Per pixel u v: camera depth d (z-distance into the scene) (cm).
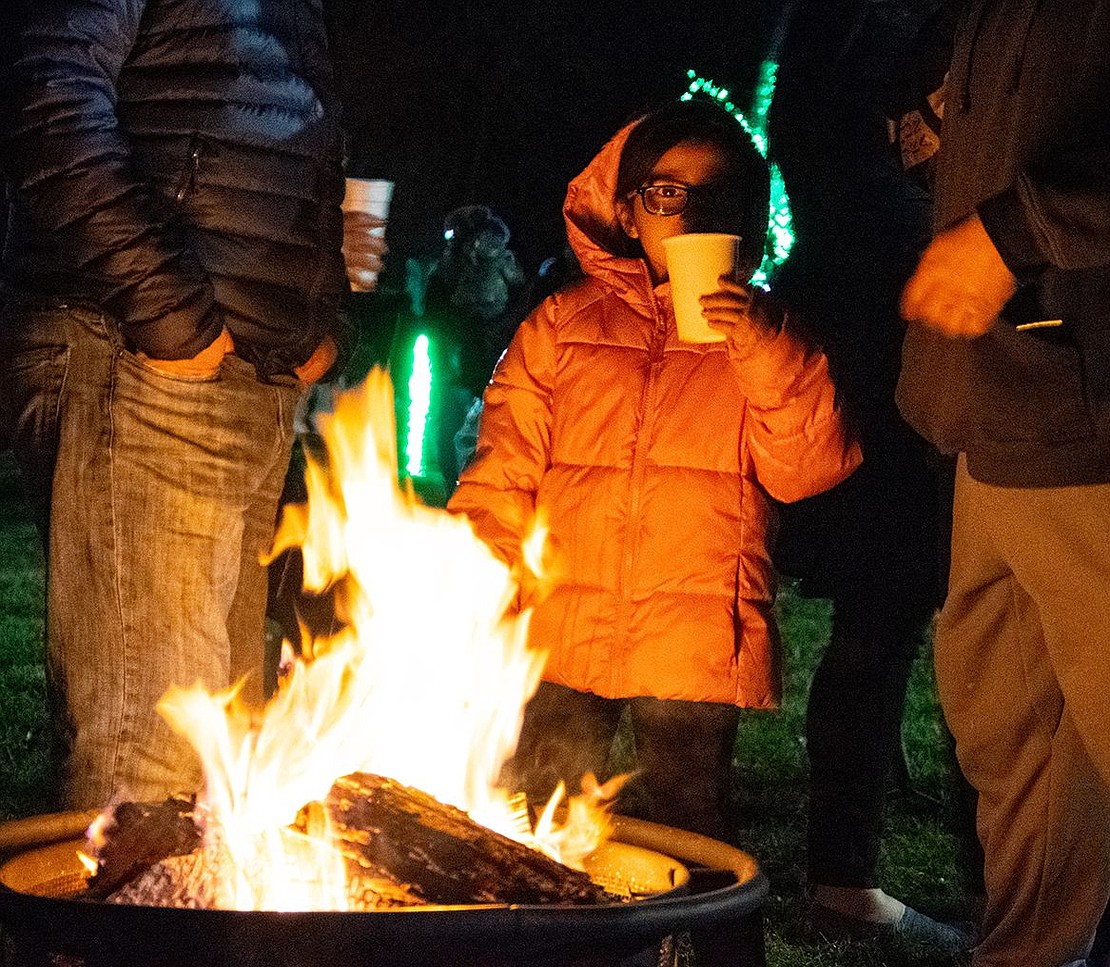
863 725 424
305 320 339
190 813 247
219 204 322
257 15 330
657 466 324
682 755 323
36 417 321
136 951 203
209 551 329
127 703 321
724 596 320
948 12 340
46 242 318
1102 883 298
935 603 429
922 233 428
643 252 352
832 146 433
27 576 1004
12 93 297
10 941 248
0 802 505
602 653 321
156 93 321
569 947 209
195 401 324
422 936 200
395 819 238
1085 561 272
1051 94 263
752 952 274
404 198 1975
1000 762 308
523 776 328
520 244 1972
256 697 364
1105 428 263
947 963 409
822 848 429
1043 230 244
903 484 420
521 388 340
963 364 277
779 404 312
